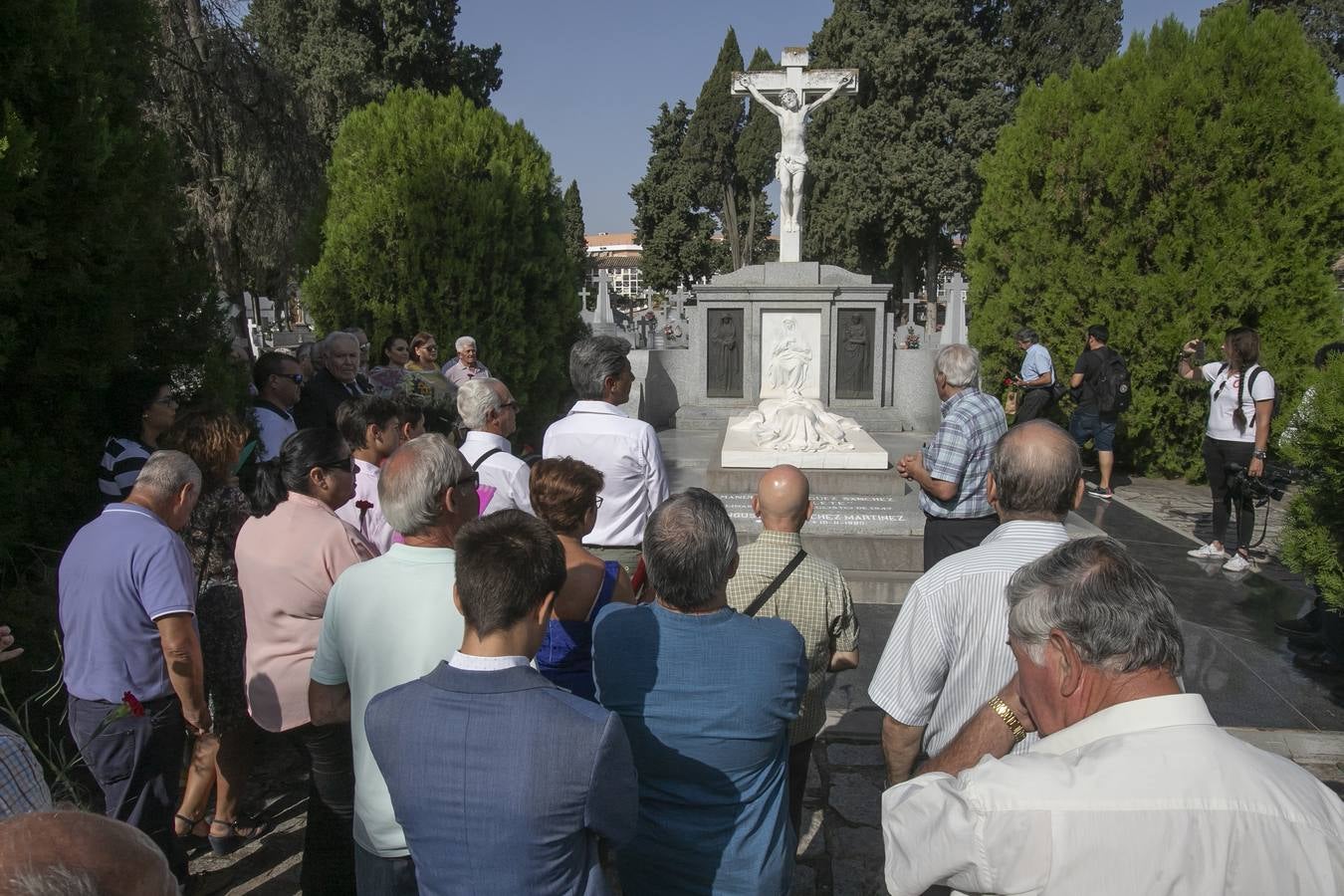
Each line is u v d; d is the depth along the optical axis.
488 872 1.73
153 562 2.77
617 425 3.83
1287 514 4.80
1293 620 5.46
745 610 2.74
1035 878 1.25
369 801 2.23
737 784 2.15
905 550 6.31
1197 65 9.50
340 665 2.38
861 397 12.16
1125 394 9.00
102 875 0.96
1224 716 4.36
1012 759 1.36
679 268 46.25
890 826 1.44
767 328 12.12
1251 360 6.58
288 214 13.12
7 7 3.38
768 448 7.84
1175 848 1.21
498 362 8.96
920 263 35.12
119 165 3.92
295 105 12.80
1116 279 9.92
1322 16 26.38
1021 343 9.24
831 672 2.91
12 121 3.29
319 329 8.86
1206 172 9.48
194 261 4.51
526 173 9.47
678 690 2.13
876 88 30.66
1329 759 3.97
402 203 8.63
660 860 2.14
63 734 3.67
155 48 4.73
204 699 2.88
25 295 3.48
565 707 1.79
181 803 3.57
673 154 46.62
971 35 29.53
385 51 23.09
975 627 2.24
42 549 3.61
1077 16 33.25
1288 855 1.20
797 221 12.17
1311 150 9.21
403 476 2.36
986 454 4.02
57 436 3.78
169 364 4.34
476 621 1.83
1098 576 1.45
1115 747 1.32
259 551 2.89
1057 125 10.33
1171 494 9.50
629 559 3.87
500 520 1.95
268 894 3.13
